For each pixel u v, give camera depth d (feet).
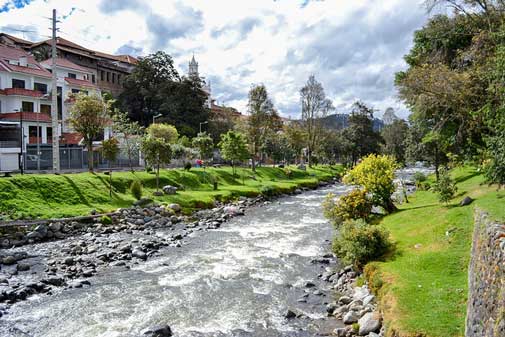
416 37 105.09
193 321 39.99
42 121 176.65
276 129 236.63
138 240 75.25
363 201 71.15
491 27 71.51
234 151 178.91
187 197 120.06
